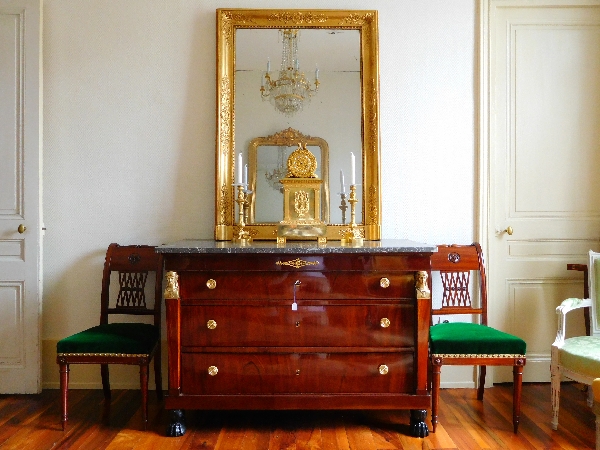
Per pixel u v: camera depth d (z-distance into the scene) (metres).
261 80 2.87
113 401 2.70
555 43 2.99
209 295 2.28
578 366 2.21
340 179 2.85
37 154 2.80
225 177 2.84
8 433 2.29
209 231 2.91
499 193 2.99
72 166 2.89
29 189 2.80
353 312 2.29
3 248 2.81
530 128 2.99
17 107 2.81
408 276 2.29
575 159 3.00
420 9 2.91
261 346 2.28
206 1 2.90
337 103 2.88
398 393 2.29
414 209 2.93
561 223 3.00
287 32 2.88
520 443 2.20
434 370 2.29
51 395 2.79
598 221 3.00
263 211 2.84
